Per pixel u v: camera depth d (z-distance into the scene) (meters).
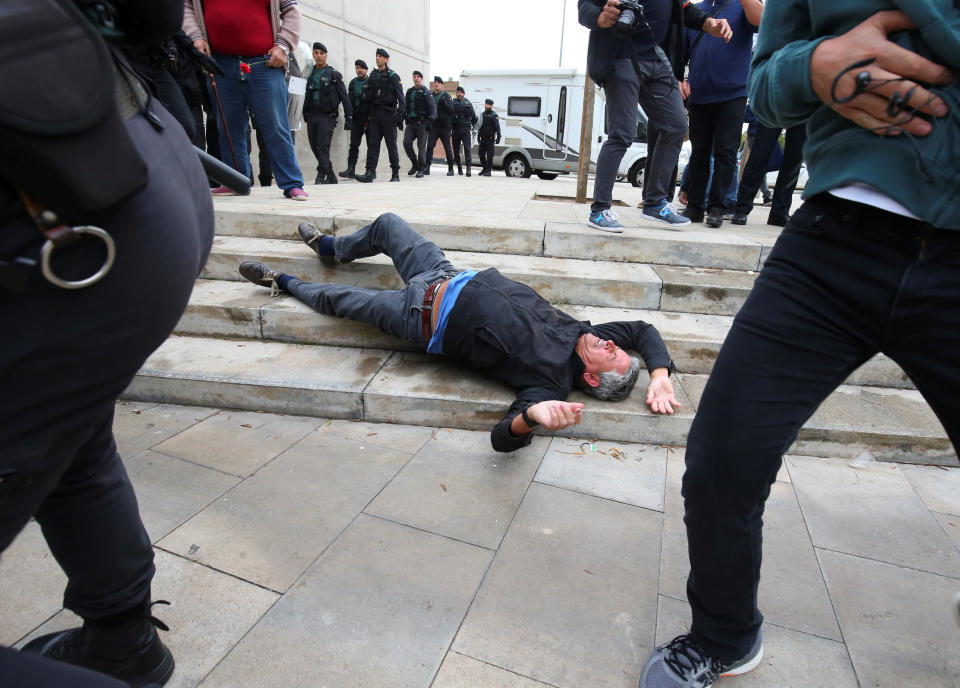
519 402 2.33
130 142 0.67
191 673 1.37
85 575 1.16
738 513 1.18
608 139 3.73
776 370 1.09
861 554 1.89
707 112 4.51
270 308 3.02
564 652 1.48
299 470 2.21
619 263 3.62
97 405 0.81
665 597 1.68
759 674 1.45
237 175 1.34
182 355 2.87
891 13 0.86
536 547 1.86
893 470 2.38
